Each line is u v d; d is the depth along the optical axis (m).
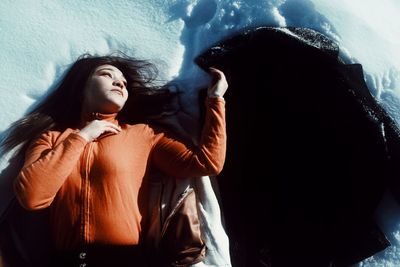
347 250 2.21
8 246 2.13
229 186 2.28
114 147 2.07
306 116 2.25
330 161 2.23
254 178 2.26
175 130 2.29
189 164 2.10
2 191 2.18
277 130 2.27
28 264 2.14
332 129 2.24
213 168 2.09
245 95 2.30
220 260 2.13
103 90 2.16
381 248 2.20
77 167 2.03
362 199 2.21
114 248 1.99
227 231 2.26
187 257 2.08
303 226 2.22
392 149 2.24
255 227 2.25
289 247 2.22
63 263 2.00
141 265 2.06
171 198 2.16
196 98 2.36
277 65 2.29
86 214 1.99
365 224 2.21
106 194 2.00
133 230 2.04
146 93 2.34
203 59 2.35
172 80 2.38
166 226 2.11
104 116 2.18
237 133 2.29
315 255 2.21
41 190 1.92
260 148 2.27
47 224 2.18
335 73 2.26
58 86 2.36
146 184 2.16
